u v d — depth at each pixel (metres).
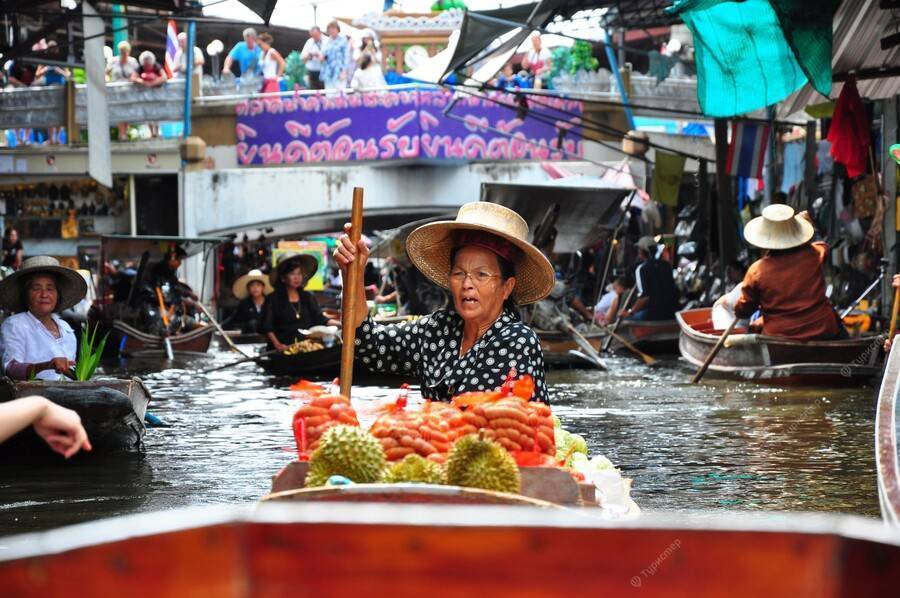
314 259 17.31
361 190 4.63
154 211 31.11
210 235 28.94
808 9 10.36
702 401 12.26
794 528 1.86
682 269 24.42
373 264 31.55
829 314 13.68
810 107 17.44
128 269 22.64
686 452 8.74
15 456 8.71
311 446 3.66
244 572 1.91
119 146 29.20
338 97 28.52
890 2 11.73
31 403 2.48
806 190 20.33
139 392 9.34
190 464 8.37
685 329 15.80
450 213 28.55
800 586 1.86
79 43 21.73
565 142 28.28
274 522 1.91
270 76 29.47
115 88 28.33
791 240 13.67
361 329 4.80
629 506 4.54
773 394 12.77
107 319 20.81
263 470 8.09
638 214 26.89
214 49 30.94
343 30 30.62
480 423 3.72
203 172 28.81
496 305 4.67
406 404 4.10
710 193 21.45
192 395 13.52
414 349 4.80
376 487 3.00
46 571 1.78
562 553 1.89
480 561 1.91
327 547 1.91
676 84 27.67
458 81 19.75
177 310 21.28
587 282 23.88
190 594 1.88
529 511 1.93
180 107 28.56
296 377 15.92
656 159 23.36
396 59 32.53
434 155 27.91
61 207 31.30
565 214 20.53
